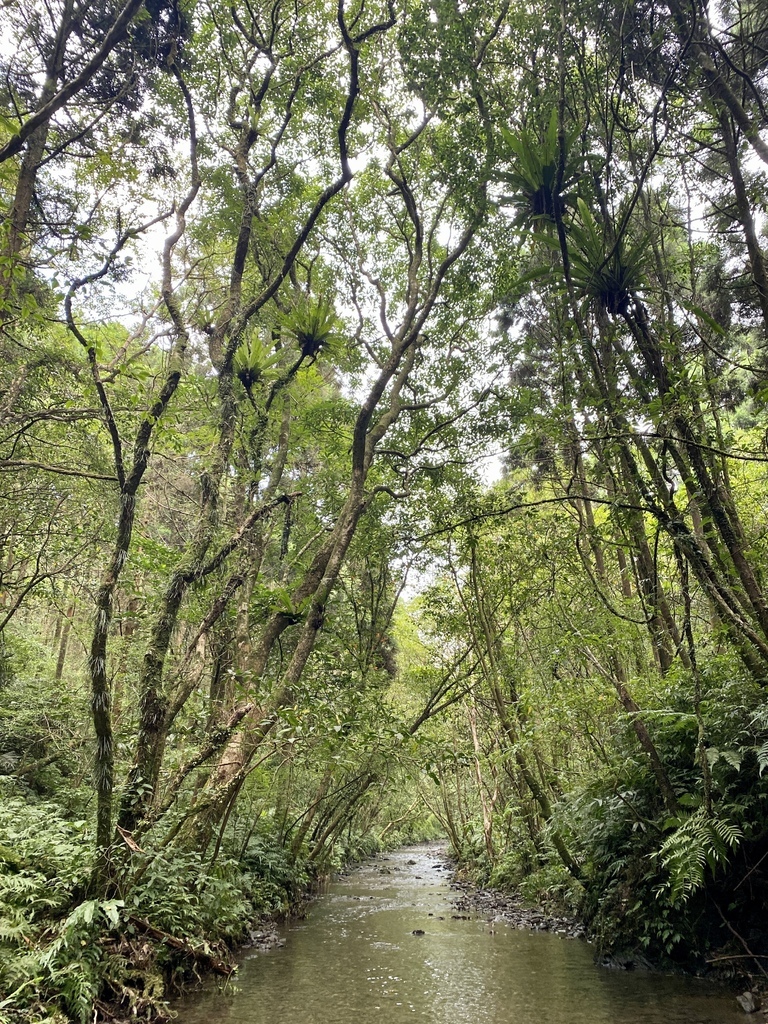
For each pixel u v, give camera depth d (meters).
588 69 6.90
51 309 7.50
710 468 5.79
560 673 9.38
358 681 9.98
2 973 3.85
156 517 14.17
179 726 6.43
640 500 6.46
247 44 10.34
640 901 6.04
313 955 6.88
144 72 8.34
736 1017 4.48
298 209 12.27
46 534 8.58
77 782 8.45
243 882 8.08
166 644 6.15
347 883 14.01
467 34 8.00
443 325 11.82
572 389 6.73
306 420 12.02
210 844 7.86
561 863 8.79
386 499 11.73
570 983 5.62
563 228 6.13
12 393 7.03
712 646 7.99
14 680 10.65
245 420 9.85
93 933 4.59
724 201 7.34
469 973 6.08
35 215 7.79
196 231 11.22
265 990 5.50
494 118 8.48
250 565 8.15
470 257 10.82
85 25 7.75
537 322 10.09
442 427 11.30
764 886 5.22
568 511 9.05
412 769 7.51
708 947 5.49
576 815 7.29
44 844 5.24
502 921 9.00
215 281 12.73
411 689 13.51
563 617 8.23
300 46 9.92
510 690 10.22
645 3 6.04
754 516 8.11
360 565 13.58
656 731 6.30
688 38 5.34
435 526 10.69
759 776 5.25
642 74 6.39
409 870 17.03
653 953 5.95
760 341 7.81
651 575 6.38
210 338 10.05
